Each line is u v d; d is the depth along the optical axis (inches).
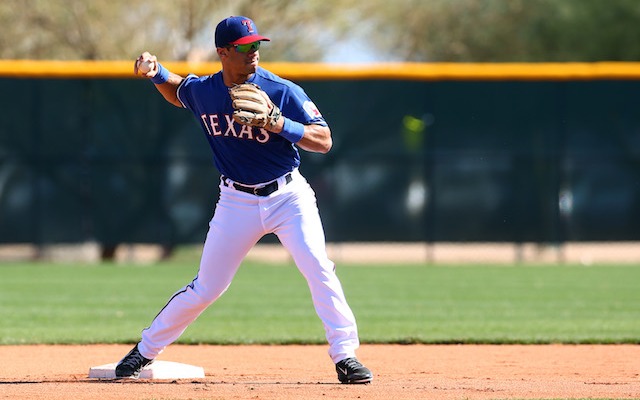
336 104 2313.0
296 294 1748.3
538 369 987.9
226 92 765.3
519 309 1542.8
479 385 816.3
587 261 2386.8
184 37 3117.6
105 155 2313.0
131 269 2172.7
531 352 1125.7
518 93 2325.3
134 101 2313.0
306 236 789.2
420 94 2322.8
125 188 2316.7
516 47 3700.8
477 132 2322.8
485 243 2330.2
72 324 1359.5
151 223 2320.4
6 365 1007.6
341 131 2311.8
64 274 2063.2
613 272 2137.1
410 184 2322.8
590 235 2335.1
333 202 2315.5
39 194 2303.2
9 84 2293.3
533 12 3639.3
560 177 2329.0
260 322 1398.9
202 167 2321.6
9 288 1811.0
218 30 754.8
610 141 2322.8
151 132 2315.5
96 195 2314.2
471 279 2005.4
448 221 2330.2
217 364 1031.0
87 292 1752.0
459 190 2327.8
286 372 965.2
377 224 2320.4
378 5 3366.1
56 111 2299.5
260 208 782.5
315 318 1441.9
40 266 2229.3
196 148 2322.8
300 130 752.3
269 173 778.2
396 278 2027.6
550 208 2332.7
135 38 3139.8
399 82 2320.4
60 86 2301.9
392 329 1312.7
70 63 2309.3
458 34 3740.2
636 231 2330.2
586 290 1807.3
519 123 2324.1
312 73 2303.2
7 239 2298.2
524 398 732.7
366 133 2314.2
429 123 2319.1
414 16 3715.6
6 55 3117.6
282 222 789.9
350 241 2319.1
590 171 2327.8
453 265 2305.6
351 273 2127.2
